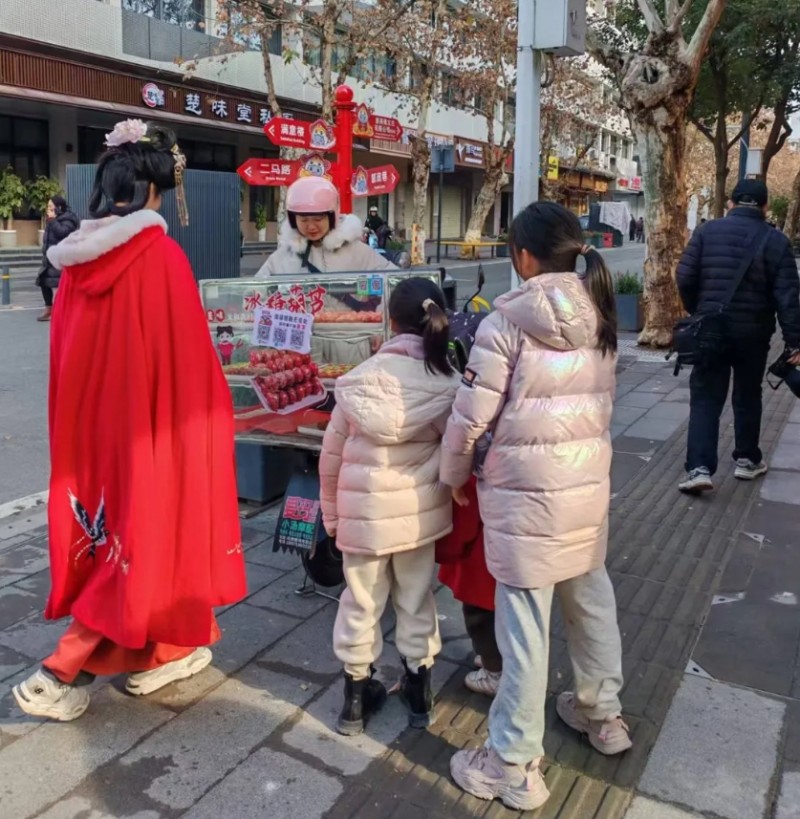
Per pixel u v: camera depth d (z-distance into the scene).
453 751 2.75
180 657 3.07
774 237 4.88
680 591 3.87
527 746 2.46
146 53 20.53
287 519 3.67
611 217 40.00
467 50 23.36
